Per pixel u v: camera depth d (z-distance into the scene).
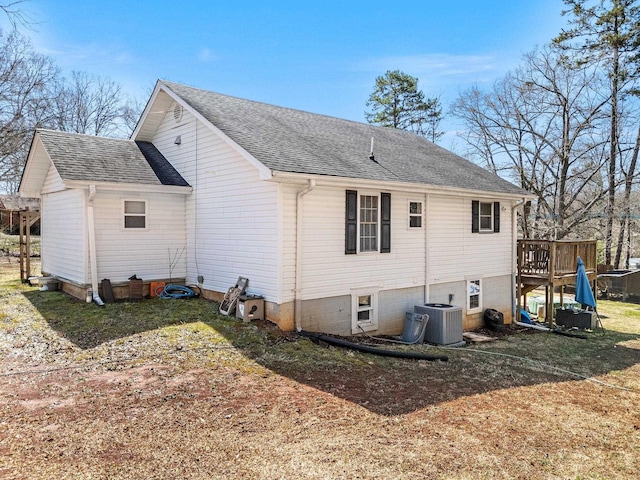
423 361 8.40
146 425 4.95
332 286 10.16
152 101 12.52
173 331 8.56
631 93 22.38
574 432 5.45
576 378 8.09
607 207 23.64
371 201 10.95
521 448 4.88
